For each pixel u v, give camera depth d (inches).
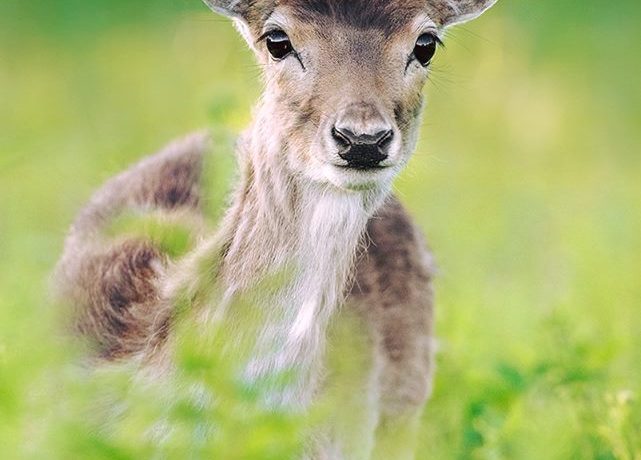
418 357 524.7
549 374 507.5
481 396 490.6
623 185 892.6
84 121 901.2
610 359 525.3
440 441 507.8
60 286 511.5
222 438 410.3
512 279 701.9
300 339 431.2
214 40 957.2
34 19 1058.7
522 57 1048.8
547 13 1102.4
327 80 430.3
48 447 428.1
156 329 449.1
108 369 461.1
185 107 923.4
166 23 1064.8
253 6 456.1
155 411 430.9
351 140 419.5
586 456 478.0
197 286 440.1
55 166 734.5
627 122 1013.2
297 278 431.8
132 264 497.0
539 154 949.8
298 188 433.1
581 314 621.0
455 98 965.2
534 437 477.1
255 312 432.1
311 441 446.0
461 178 855.1
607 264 701.9
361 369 477.7
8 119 901.2
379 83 432.5
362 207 435.8
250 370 431.5
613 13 1127.6
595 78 1056.8
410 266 525.7
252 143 444.8
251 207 438.0
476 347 561.9
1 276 548.7
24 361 453.1
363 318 492.4
